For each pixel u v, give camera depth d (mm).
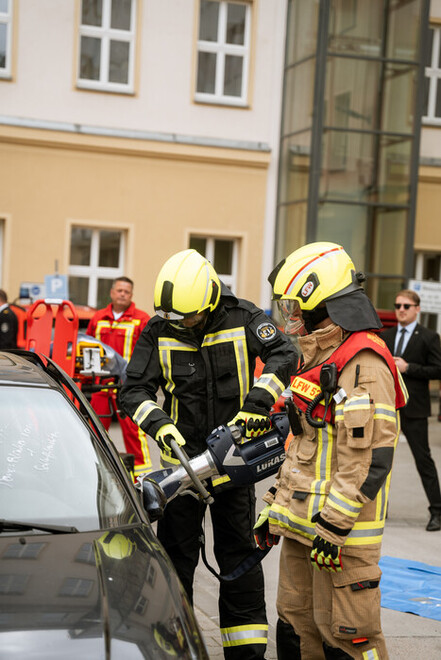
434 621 4777
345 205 15859
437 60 17047
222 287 3938
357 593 3154
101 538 2875
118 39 15680
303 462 3242
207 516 6918
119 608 2463
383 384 3088
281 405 6734
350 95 15805
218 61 16297
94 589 2531
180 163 15969
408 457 10078
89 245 15789
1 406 3332
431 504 6816
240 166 16312
